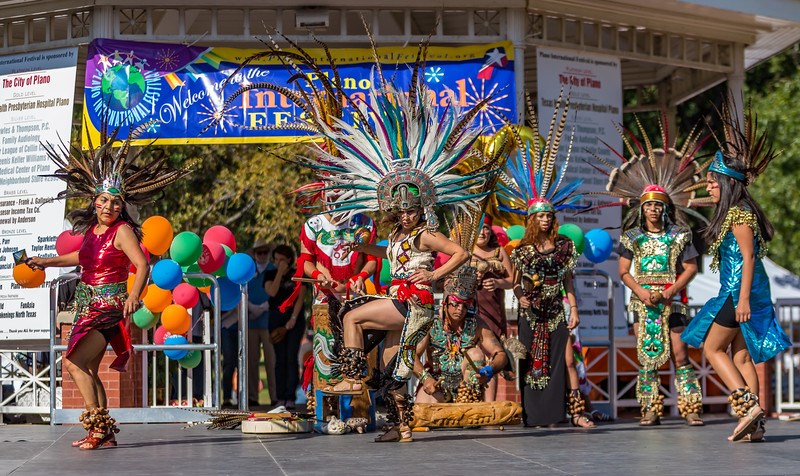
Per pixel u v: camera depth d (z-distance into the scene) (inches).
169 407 453.7
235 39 530.6
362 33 598.5
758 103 1147.9
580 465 301.6
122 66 524.4
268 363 641.0
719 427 438.9
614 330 513.3
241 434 406.9
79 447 360.5
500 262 429.4
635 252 457.1
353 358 355.9
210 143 527.5
